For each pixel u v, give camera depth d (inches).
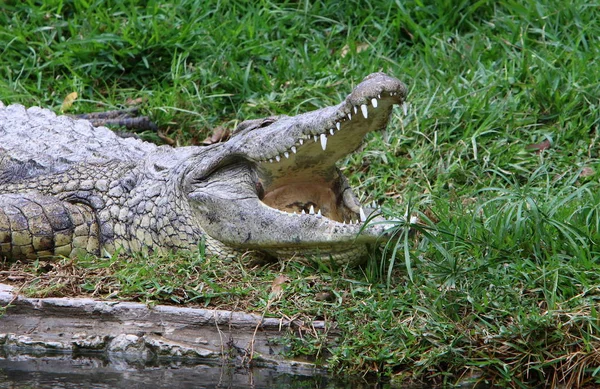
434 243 365.1
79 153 466.6
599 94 514.9
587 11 578.2
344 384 336.2
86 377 336.8
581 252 370.0
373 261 377.4
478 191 438.0
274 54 592.4
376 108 357.1
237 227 392.8
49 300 370.6
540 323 337.1
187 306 367.6
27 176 459.2
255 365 351.9
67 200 436.5
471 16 601.0
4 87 561.3
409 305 358.9
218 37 593.9
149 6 612.4
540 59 531.2
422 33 587.2
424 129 514.6
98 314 367.6
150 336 361.4
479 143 502.6
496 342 339.9
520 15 584.1
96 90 579.5
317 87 556.4
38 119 511.2
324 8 622.2
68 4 625.3
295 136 373.4
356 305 359.6
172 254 404.8
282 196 405.7
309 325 355.9
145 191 424.5
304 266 387.2
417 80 549.3
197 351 356.2
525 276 361.7
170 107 547.2
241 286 377.1
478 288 358.9
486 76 540.1
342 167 503.2
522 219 383.2
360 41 601.0
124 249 424.8
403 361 342.0
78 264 399.9
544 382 335.9
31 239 408.8
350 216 398.6
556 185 468.1
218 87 570.3
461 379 338.6
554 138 502.3
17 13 613.0
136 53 580.7
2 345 365.7
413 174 494.6
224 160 400.8
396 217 381.1
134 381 333.4
